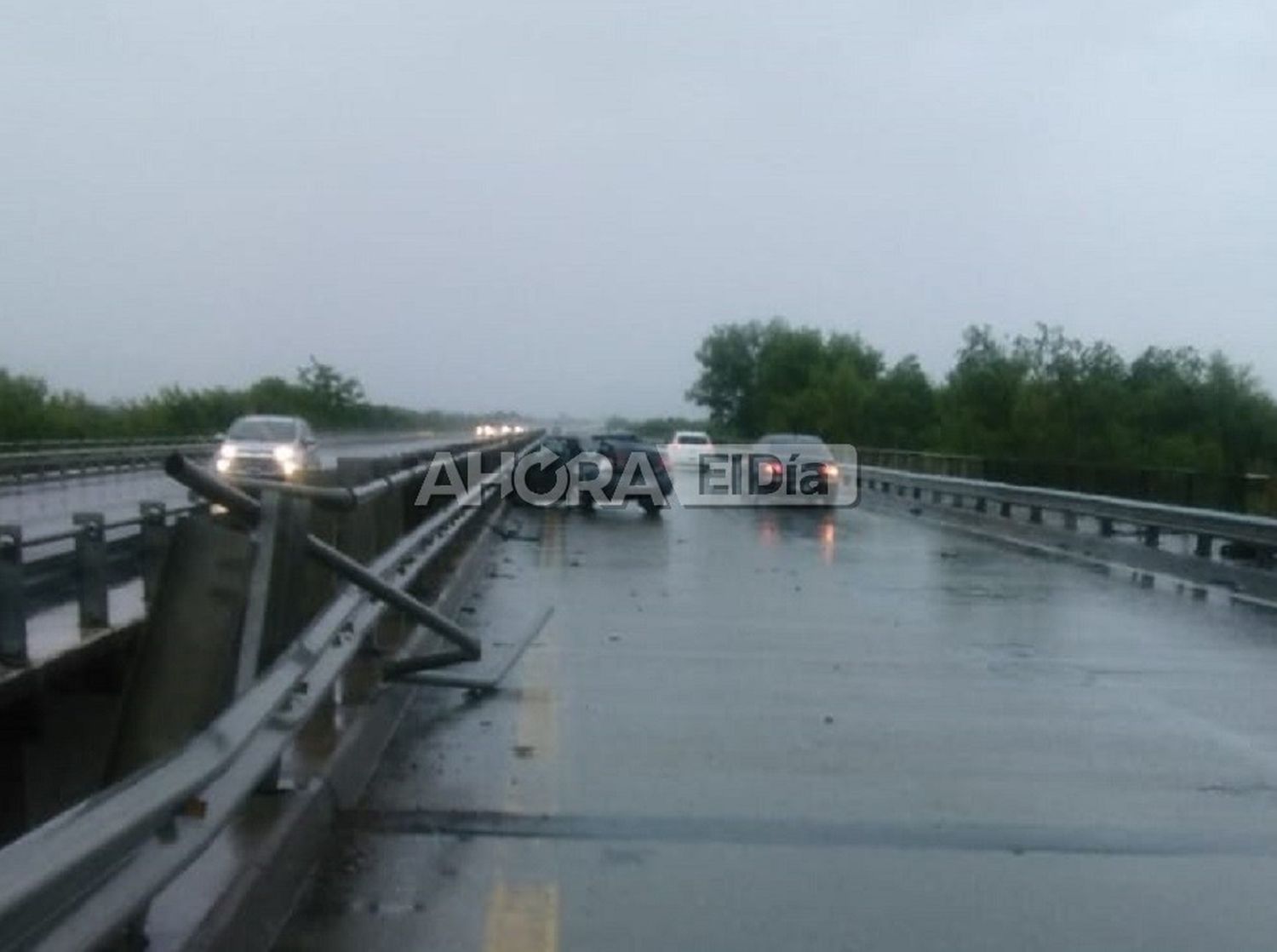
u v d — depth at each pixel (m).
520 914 6.85
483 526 26.53
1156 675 13.61
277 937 6.44
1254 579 19.83
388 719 10.66
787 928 6.71
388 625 13.42
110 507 32.38
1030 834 8.29
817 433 80.56
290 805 7.42
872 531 31.86
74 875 3.81
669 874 7.49
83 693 11.56
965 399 63.12
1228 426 56.59
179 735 6.79
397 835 8.08
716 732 10.82
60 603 13.37
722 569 23.03
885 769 9.77
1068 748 10.49
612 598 18.97
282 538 7.57
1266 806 8.96
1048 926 6.79
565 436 43.84
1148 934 6.69
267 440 41.84
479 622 16.52
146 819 4.40
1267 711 11.95
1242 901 7.18
